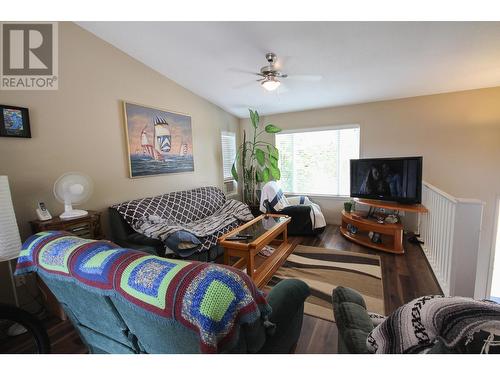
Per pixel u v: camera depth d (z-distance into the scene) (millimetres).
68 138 2346
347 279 2516
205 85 3602
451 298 634
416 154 3787
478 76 3016
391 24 2055
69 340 1757
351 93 3668
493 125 3346
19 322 1320
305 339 1709
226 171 4883
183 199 3352
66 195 2117
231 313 719
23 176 2055
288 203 4359
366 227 3318
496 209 3400
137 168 3010
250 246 2314
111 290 855
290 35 2270
